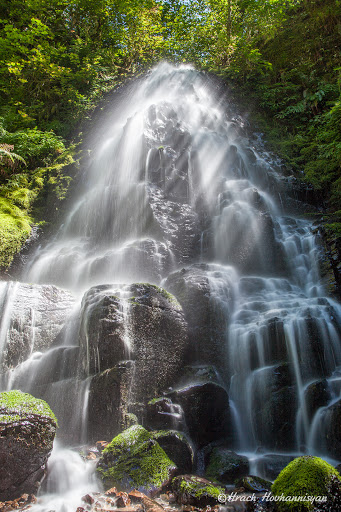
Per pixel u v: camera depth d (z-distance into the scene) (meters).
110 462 3.80
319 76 13.53
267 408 4.76
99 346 4.69
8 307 5.45
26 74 14.64
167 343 5.11
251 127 12.98
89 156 11.36
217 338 5.49
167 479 3.59
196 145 9.63
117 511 3.14
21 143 11.73
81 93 14.97
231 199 8.31
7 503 3.33
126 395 4.48
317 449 4.36
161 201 8.05
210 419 4.63
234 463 3.97
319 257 7.31
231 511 3.08
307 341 5.05
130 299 5.12
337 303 6.15
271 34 15.41
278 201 9.52
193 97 12.87
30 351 5.48
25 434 3.50
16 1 16.02
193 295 5.69
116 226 8.52
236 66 15.33
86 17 17.38
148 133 9.47
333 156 10.05
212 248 7.48
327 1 14.44
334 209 9.37
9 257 8.58
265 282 6.71
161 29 17.14
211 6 16.89
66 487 3.68
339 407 4.28
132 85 14.57
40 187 10.85
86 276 7.35
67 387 4.84
